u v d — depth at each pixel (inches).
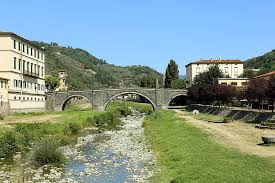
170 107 6668.3
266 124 2689.5
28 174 1521.9
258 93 3390.7
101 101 5836.6
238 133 2341.3
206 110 5083.7
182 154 1658.5
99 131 3363.7
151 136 2726.4
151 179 1380.4
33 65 4896.7
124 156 1988.2
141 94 6156.5
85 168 1662.2
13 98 4052.7
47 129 2832.2
